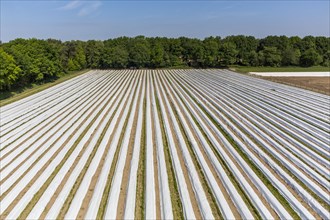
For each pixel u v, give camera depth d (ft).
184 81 158.81
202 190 42.19
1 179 47.14
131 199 39.70
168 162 52.31
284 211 37.17
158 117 82.94
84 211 37.68
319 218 36.22
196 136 66.13
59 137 66.74
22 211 37.91
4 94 123.65
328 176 46.65
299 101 99.55
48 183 45.06
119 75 191.83
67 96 117.70
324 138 62.69
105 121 78.89
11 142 64.85
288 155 53.78
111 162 51.88
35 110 93.40
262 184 43.91
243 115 82.99
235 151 56.39
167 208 37.88
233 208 38.55
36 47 159.12
